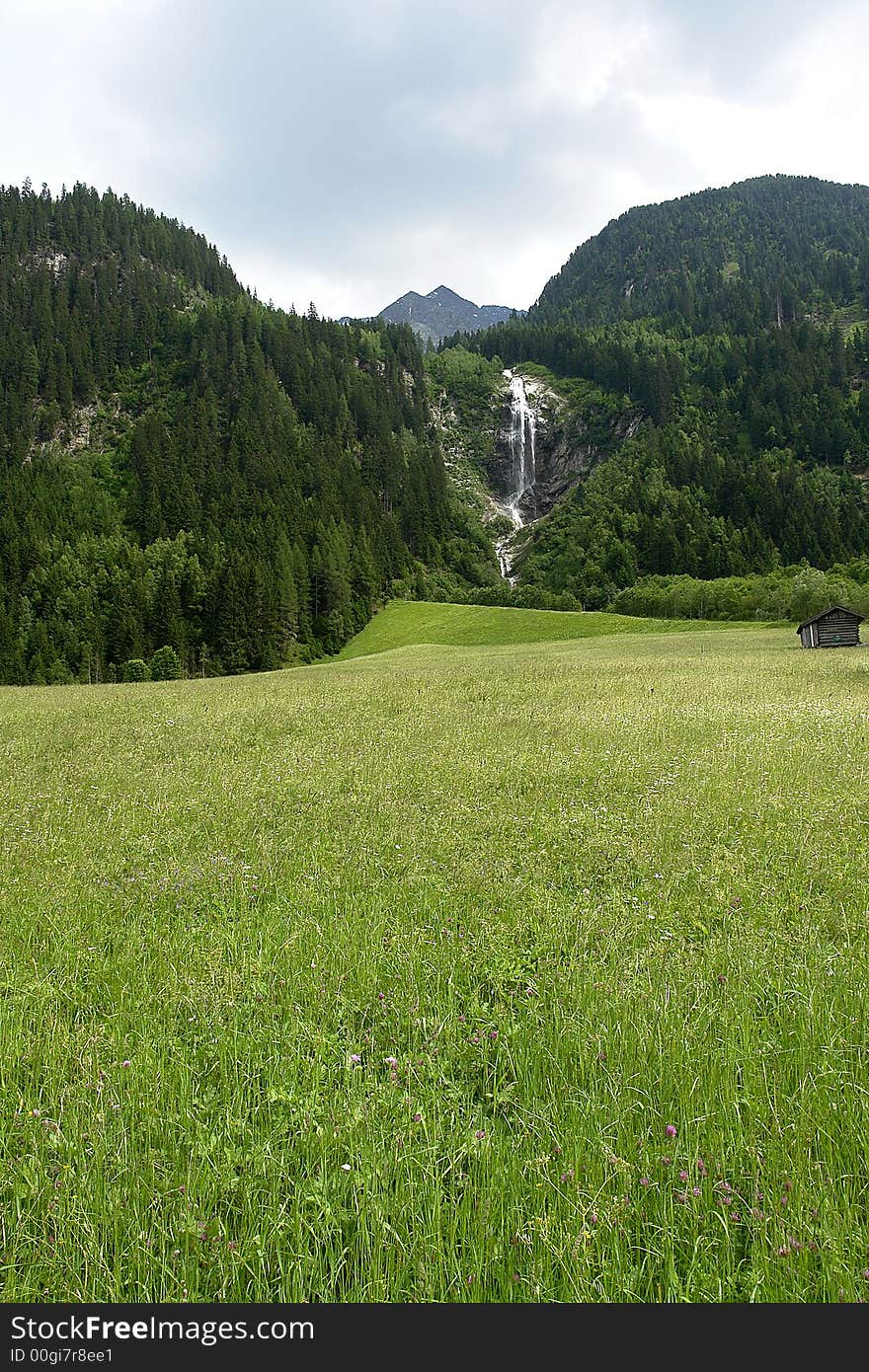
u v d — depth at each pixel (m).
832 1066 4.83
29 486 180.38
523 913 7.68
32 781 15.80
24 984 6.40
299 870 9.30
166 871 9.36
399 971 6.45
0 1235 3.74
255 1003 5.96
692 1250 3.58
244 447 199.38
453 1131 4.40
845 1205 3.74
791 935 6.88
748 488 183.12
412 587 162.25
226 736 20.95
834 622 50.12
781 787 12.45
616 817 11.02
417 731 20.38
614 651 59.00
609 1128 4.37
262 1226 3.75
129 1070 5.00
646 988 5.86
